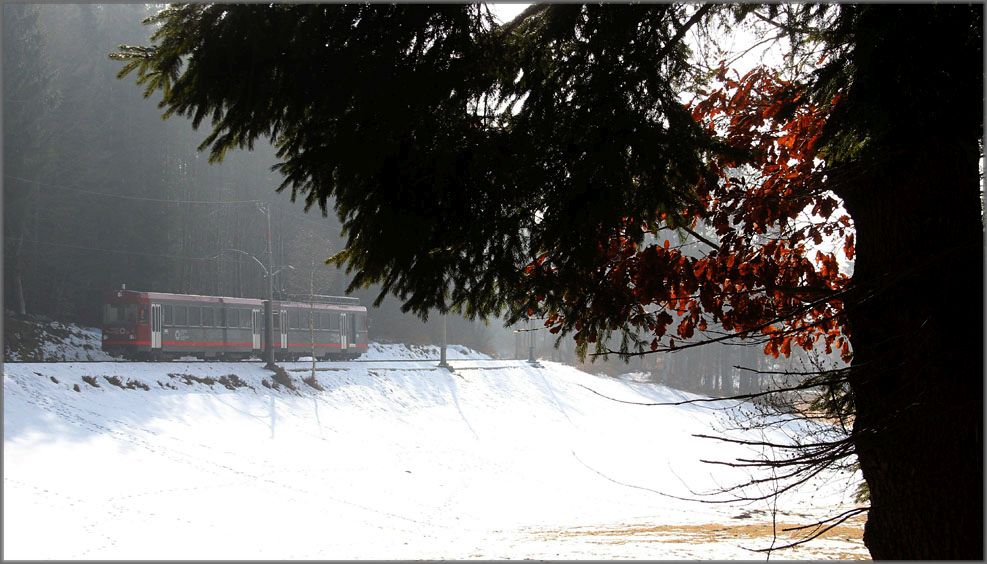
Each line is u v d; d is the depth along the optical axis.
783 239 7.64
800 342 7.39
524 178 5.19
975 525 5.70
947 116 4.93
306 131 5.59
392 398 45.25
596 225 4.95
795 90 5.84
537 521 23.61
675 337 6.81
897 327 6.04
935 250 6.01
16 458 22.78
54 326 51.41
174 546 16.50
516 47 5.73
